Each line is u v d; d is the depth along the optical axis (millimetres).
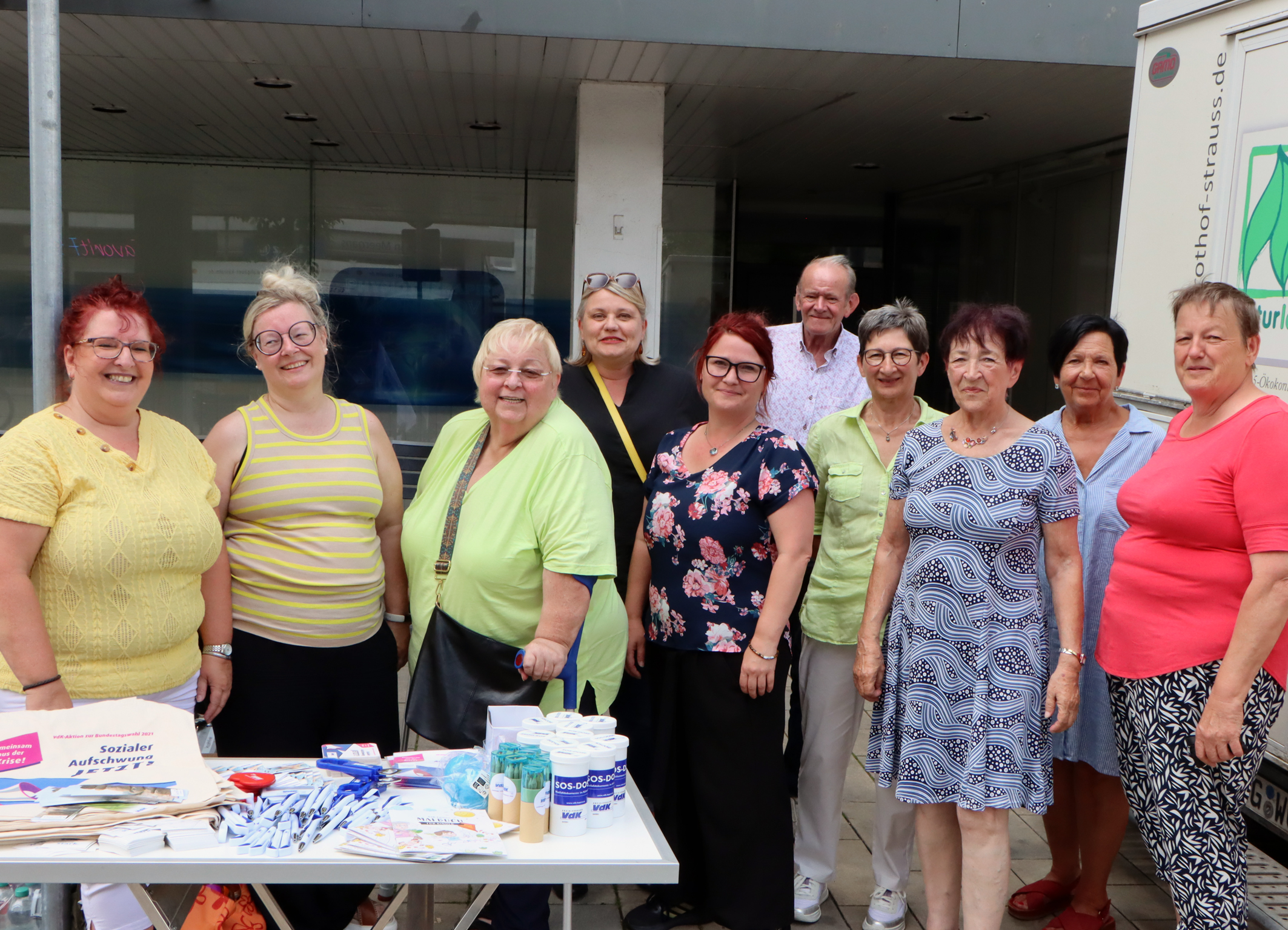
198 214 8562
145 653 2504
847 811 4148
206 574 2762
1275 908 2879
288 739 2844
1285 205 2826
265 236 8648
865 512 3242
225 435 2822
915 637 2771
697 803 3090
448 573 2801
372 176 8688
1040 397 8172
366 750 2471
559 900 3369
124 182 8469
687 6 5254
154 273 8578
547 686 2801
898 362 3209
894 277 10172
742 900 3037
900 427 3328
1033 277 8258
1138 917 3322
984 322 2664
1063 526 2699
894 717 2857
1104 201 7367
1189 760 2537
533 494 2732
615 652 3031
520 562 2734
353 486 2877
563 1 5188
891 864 3197
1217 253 3090
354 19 5066
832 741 3301
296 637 2826
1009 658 2674
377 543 2990
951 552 2711
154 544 2463
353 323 8781
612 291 3375
